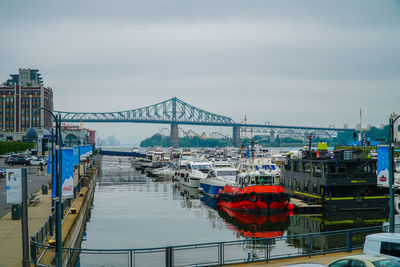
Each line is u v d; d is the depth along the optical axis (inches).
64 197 1221.1
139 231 1926.7
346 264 796.6
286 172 2839.6
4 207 1929.1
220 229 1958.7
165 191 3513.8
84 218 2130.9
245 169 3125.0
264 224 2069.4
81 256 1375.5
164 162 6013.8
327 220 2154.3
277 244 1489.9
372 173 2333.9
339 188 2406.5
